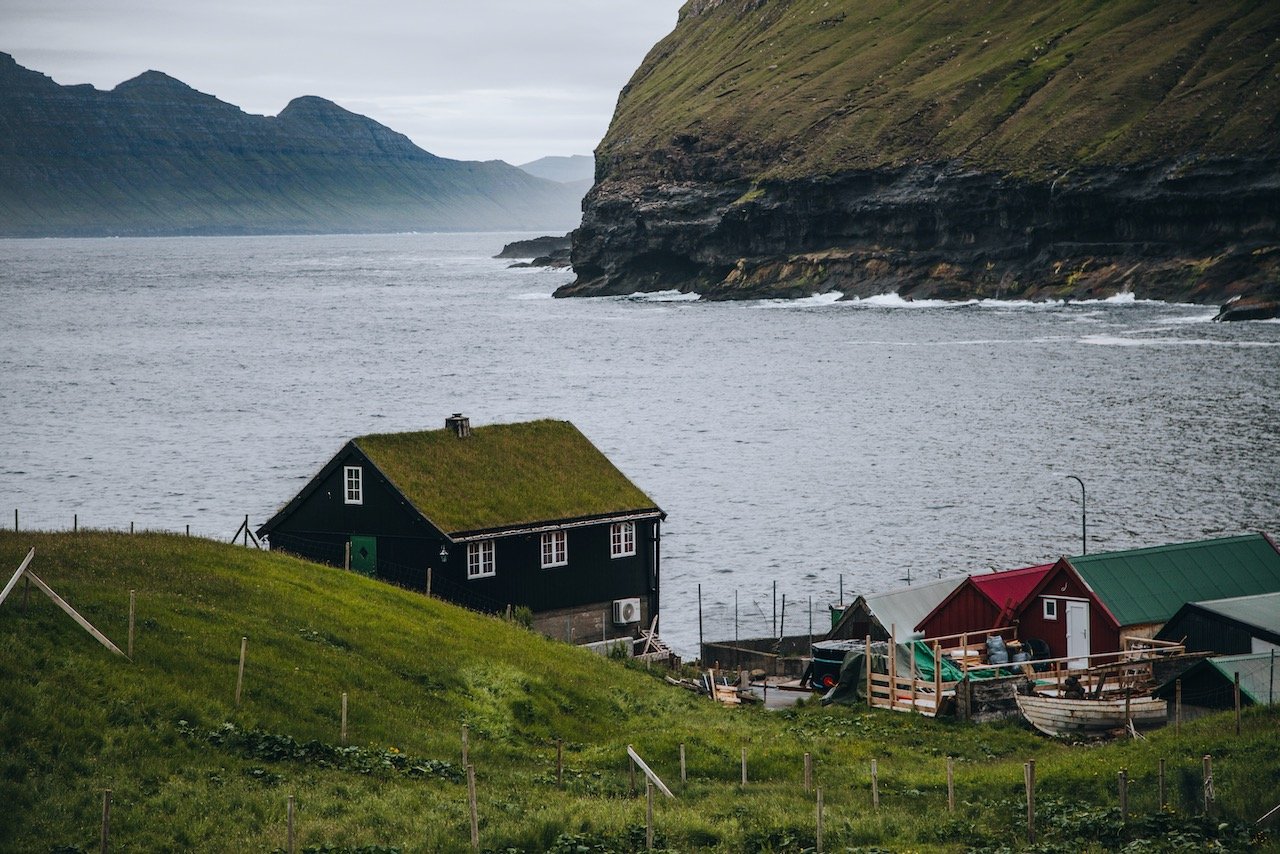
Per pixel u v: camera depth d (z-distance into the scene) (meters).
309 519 63.62
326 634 46.56
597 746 44.19
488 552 61.34
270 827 33.00
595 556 64.31
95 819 32.09
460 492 62.31
